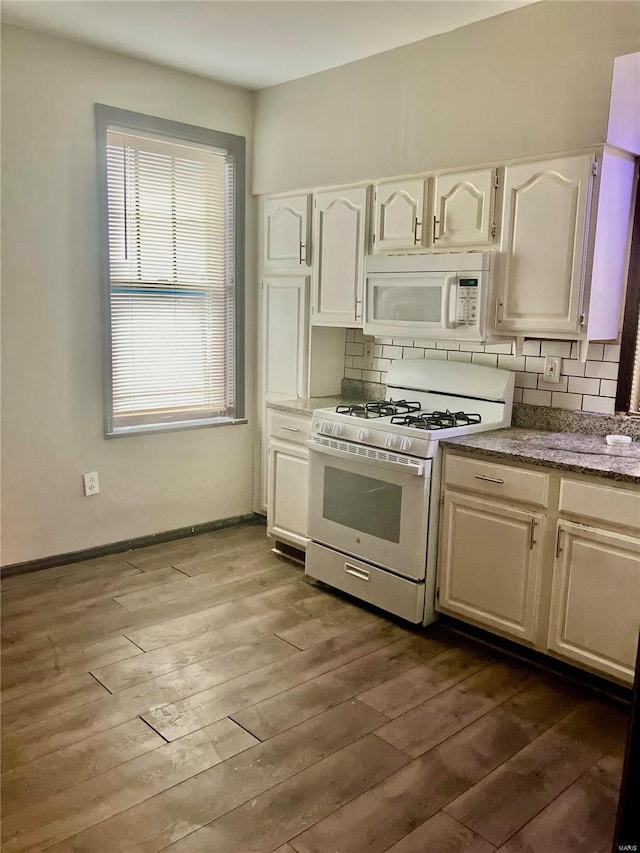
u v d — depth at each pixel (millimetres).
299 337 3893
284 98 3846
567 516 2516
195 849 1778
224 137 3930
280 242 3932
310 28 3062
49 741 2186
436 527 2953
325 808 1931
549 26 2732
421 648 2844
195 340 4027
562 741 2252
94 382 3588
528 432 3051
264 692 2488
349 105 3516
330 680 2582
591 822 1902
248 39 3211
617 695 2527
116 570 3545
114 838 1808
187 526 4105
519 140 2871
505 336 2936
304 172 3789
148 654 2725
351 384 4004
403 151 3303
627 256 2834
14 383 3314
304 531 3629
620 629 2408
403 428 2926
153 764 2092
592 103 2637
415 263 3072
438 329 3021
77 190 3396
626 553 2363
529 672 2674
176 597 3250
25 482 3414
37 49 3180
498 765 2129
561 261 2682
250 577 3520
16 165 3191
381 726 2309
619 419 2883
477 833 1854
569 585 2535
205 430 4098
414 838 1833
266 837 1824
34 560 3500
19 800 1932
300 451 3588
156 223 3750
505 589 2742
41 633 2865
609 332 2797
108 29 3125
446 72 3092
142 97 3553
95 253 3498
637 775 1400
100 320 3561
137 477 3830
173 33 3156
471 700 2473
